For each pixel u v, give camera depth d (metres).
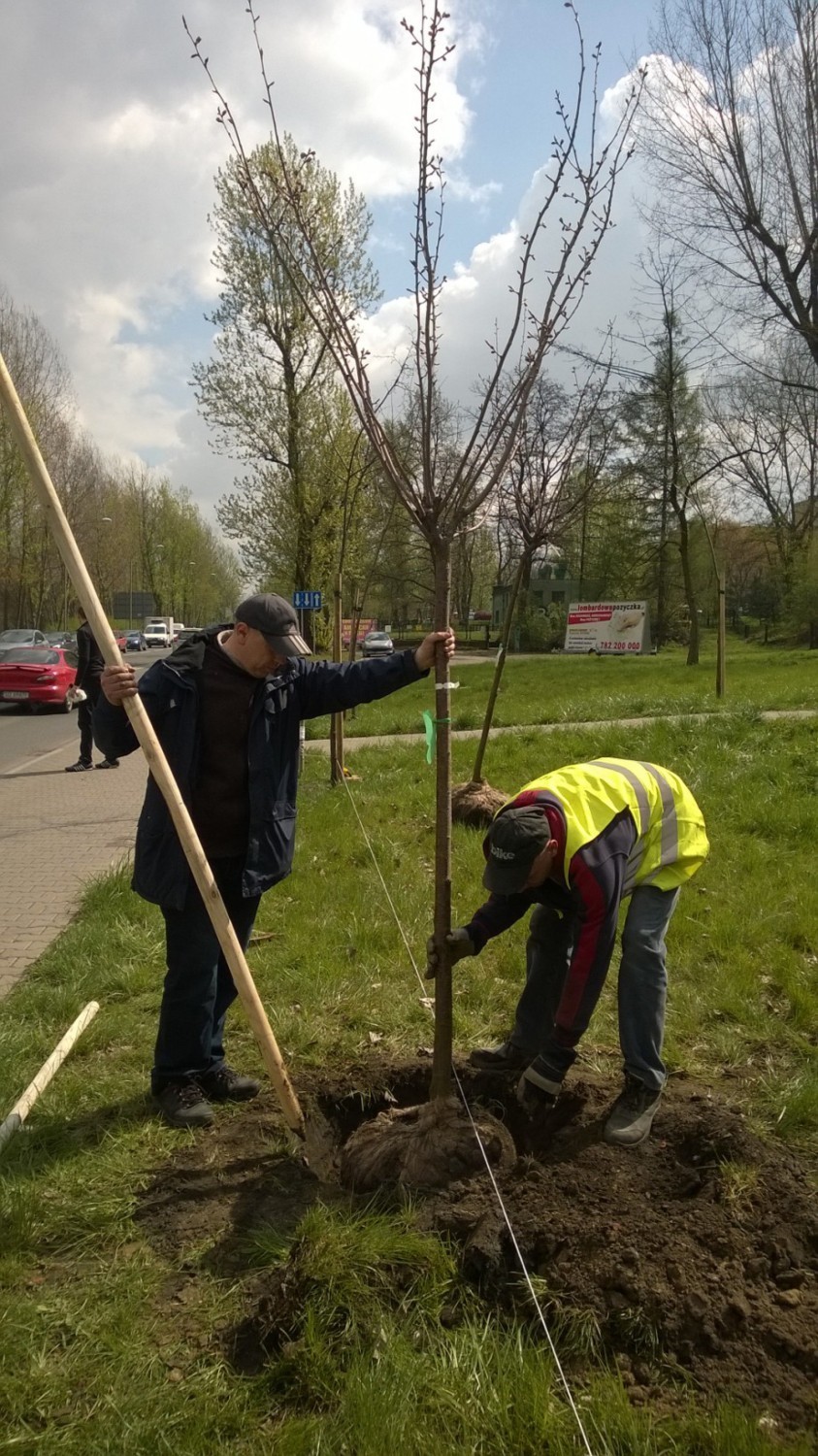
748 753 9.30
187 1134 3.31
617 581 47.91
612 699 15.78
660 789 3.17
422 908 5.55
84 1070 3.83
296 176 3.08
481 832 7.11
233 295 18.86
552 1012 3.44
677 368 29.84
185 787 3.29
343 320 2.88
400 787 8.98
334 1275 2.39
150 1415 2.16
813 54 19.09
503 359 2.89
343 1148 3.14
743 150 19.97
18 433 2.79
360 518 17.11
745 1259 2.46
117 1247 2.76
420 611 51.44
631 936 3.08
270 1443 2.09
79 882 6.67
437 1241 2.54
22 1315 2.46
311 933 5.17
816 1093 3.36
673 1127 3.02
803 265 20.50
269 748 3.37
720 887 5.61
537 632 51.22
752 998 4.29
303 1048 3.97
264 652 3.28
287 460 23.92
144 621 75.00
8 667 21.64
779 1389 2.15
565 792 3.00
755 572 64.94
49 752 14.87
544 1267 2.47
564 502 7.55
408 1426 2.08
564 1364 2.28
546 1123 3.24
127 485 76.81
